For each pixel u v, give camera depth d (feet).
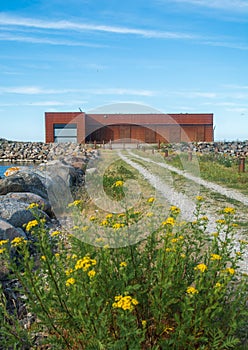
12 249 18.31
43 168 45.96
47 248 10.94
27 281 10.70
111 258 11.83
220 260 11.50
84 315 9.62
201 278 10.14
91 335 9.16
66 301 10.14
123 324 8.95
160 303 10.34
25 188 32.35
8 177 32.76
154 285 11.26
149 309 11.46
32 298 10.70
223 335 10.25
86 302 9.18
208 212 32.45
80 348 10.71
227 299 12.14
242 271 18.53
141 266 12.16
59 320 10.35
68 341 10.73
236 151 103.40
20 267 10.66
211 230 26.45
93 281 9.23
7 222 19.70
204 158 79.71
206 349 10.73
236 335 11.98
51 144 128.06
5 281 16.21
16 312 13.58
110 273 10.97
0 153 132.77
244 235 25.52
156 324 10.85
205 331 10.54
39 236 10.94
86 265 8.93
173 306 11.74
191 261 13.26
